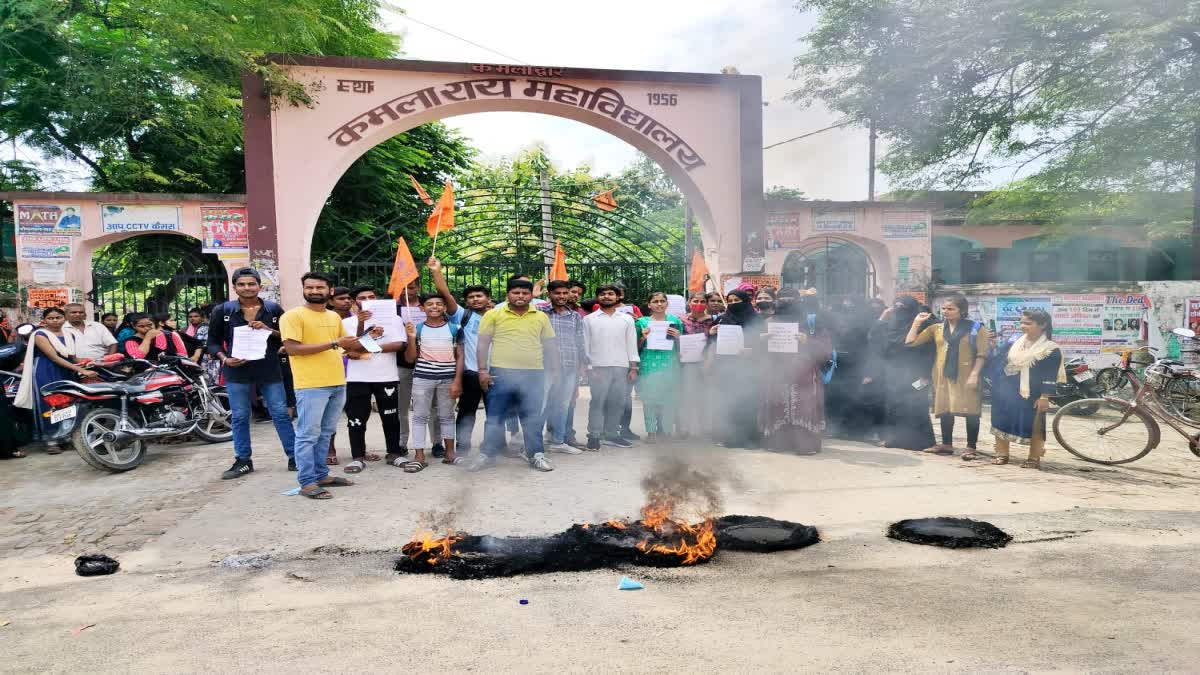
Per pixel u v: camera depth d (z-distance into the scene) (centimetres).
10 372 740
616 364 704
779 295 693
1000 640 290
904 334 723
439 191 1644
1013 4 967
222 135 1228
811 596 339
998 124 1114
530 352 614
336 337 543
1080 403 660
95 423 641
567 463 638
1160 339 1062
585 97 1074
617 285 712
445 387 629
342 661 278
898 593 342
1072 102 1056
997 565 379
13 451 721
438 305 623
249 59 956
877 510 484
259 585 362
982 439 784
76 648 293
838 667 268
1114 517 466
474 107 1056
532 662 276
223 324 605
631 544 414
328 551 411
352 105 1011
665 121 1103
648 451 695
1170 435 792
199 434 765
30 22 1030
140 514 496
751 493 530
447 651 286
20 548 427
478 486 552
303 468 525
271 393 612
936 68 1064
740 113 1113
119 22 1130
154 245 1227
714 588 351
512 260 1237
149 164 1284
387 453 644
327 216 1342
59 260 977
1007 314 1105
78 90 1091
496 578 367
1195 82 948
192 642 297
